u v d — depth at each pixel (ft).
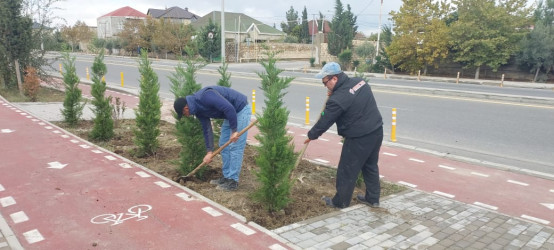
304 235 12.71
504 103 46.88
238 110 16.63
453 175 20.48
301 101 48.62
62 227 12.75
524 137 29.66
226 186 16.97
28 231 12.43
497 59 88.02
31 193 15.56
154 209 14.30
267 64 16.21
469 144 27.61
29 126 28.17
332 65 14.39
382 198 16.53
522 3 87.92
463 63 96.73
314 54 168.14
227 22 198.08
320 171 20.36
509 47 87.45
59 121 31.17
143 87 21.56
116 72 88.74
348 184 14.89
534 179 19.92
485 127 33.27
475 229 13.67
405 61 103.24
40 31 47.60
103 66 25.93
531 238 13.10
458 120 36.40
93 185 16.62
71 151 21.90
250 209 14.84
